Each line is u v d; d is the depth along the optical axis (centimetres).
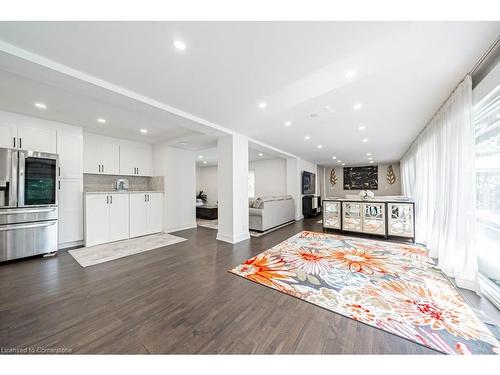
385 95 236
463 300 180
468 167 201
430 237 324
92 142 401
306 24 131
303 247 349
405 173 653
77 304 177
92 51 156
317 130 382
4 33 135
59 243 336
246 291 201
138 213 431
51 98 246
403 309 168
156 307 174
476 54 163
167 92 226
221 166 404
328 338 137
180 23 129
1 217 267
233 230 382
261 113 293
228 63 173
